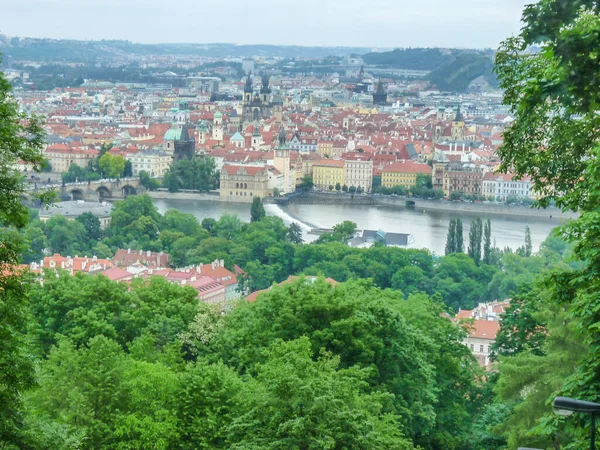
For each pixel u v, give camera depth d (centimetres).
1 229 14450
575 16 11006
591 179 14300
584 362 13512
